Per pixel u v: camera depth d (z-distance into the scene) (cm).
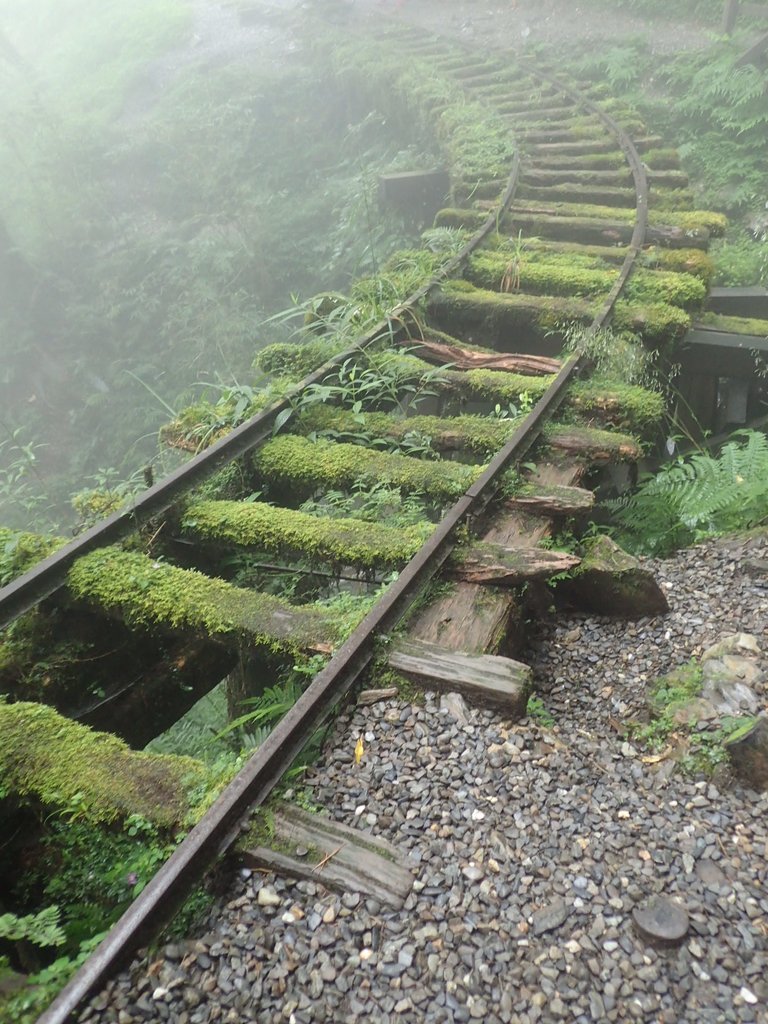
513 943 216
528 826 247
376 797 256
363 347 544
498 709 284
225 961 211
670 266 683
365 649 299
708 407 653
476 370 544
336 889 227
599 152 941
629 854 240
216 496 434
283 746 257
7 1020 201
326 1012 201
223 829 235
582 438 444
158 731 391
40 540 401
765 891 229
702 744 278
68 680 361
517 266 670
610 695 322
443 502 419
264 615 328
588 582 364
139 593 346
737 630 339
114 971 205
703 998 204
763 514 431
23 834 291
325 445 455
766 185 959
